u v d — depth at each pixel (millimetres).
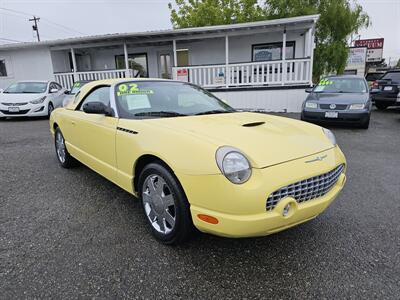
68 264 2180
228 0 19500
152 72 14820
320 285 1966
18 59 15070
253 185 1903
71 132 3939
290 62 11164
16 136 7133
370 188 3666
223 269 2135
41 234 2604
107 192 3564
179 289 1934
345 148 5770
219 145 2047
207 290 1926
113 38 12523
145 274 2074
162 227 2455
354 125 7684
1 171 4395
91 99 3650
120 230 2674
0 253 2314
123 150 2740
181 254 2307
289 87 11070
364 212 3010
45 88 10773
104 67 15484
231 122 2688
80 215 2969
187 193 2086
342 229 2680
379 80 12445
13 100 9711
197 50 14031
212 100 3615
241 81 11945
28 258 2252
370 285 1957
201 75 12195
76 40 12898
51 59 14578
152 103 3133
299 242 2473
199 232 2443
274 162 2027
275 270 2123
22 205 3203
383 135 6973
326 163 2266
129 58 15062
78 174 4242
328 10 17234
